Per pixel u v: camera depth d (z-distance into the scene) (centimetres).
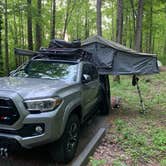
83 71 325
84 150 287
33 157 277
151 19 1584
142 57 464
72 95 273
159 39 2520
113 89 778
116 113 494
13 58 1461
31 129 232
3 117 232
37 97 236
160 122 433
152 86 857
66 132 257
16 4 1062
